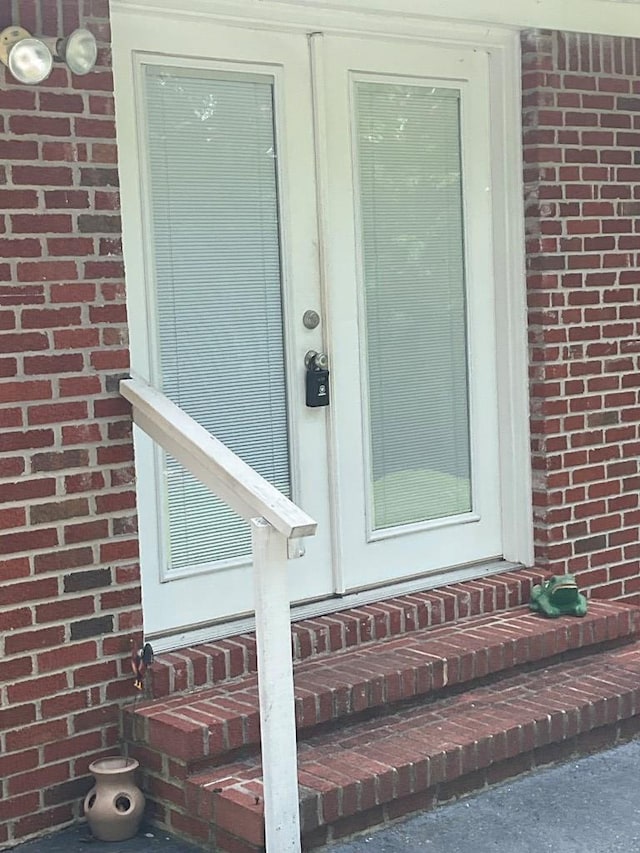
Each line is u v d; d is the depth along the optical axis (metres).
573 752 4.47
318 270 4.82
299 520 3.38
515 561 5.39
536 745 4.27
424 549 5.17
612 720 4.51
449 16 4.87
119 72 4.25
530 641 4.72
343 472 4.91
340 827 3.80
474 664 4.54
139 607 4.12
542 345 5.21
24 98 3.84
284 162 4.69
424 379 5.18
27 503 3.88
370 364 5.00
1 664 3.84
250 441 4.68
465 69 5.20
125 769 3.88
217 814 3.71
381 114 4.98
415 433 5.16
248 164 4.62
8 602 3.85
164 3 4.28
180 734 3.82
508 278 5.28
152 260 4.39
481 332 5.32
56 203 3.91
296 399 4.77
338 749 4.03
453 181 5.22
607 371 5.41
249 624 4.56
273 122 4.67
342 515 4.90
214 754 3.88
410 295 5.12
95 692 4.04
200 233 4.51
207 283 4.54
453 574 5.23
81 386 3.98
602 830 3.91
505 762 4.25
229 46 4.52
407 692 4.34
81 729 4.01
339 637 4.57
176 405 4.29
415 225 5.11
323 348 4.84
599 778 4.31
